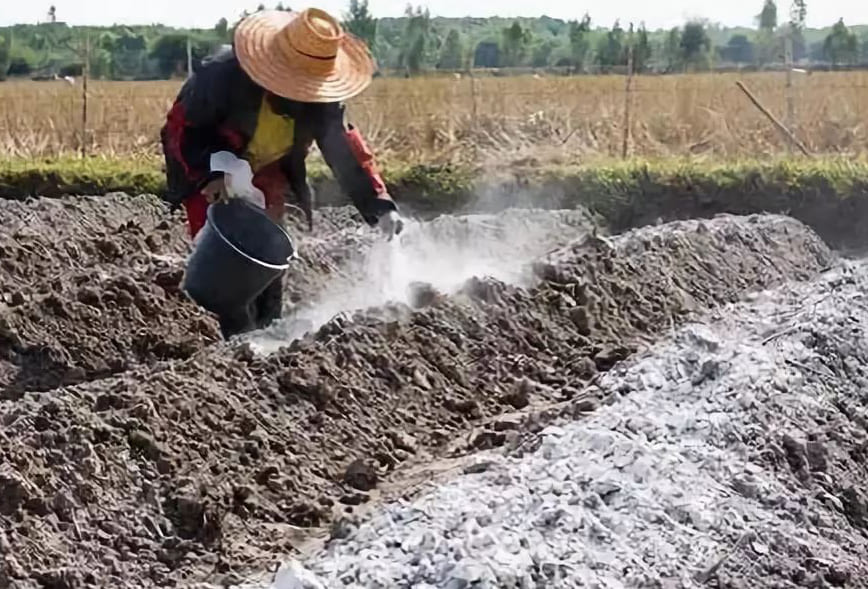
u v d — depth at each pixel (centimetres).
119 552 511
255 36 692
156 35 3712
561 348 809
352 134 732
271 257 708
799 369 676
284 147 732
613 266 919
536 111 2011
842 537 532
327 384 653
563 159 1695
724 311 920
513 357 771
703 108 2027
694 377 666
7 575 476
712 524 502
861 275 990
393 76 2780
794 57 3164
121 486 537
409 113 2000
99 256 1080
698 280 1001
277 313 786
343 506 568
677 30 3516
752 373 647
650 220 1390
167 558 516
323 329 713
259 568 510
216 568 512
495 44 3988
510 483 532
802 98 2081
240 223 702
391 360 701
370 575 447
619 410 623
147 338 796
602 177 1411
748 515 518
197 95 700
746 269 1074
